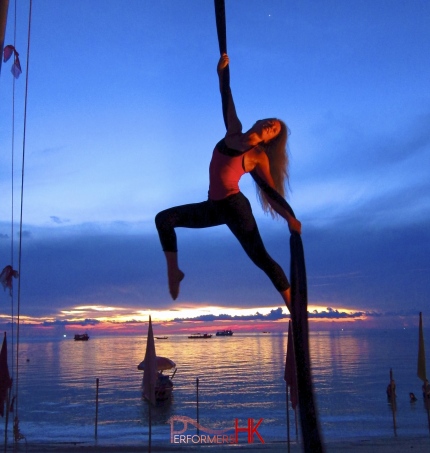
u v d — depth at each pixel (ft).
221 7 11.03
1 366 55.77
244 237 10.79
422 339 63.21
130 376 267.18
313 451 8.38
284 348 541.34
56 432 116.26
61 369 320.29
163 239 11.00
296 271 9.17
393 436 97.66
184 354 456.86
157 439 102.27
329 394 181.27
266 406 159.33
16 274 31.53
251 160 10.66
